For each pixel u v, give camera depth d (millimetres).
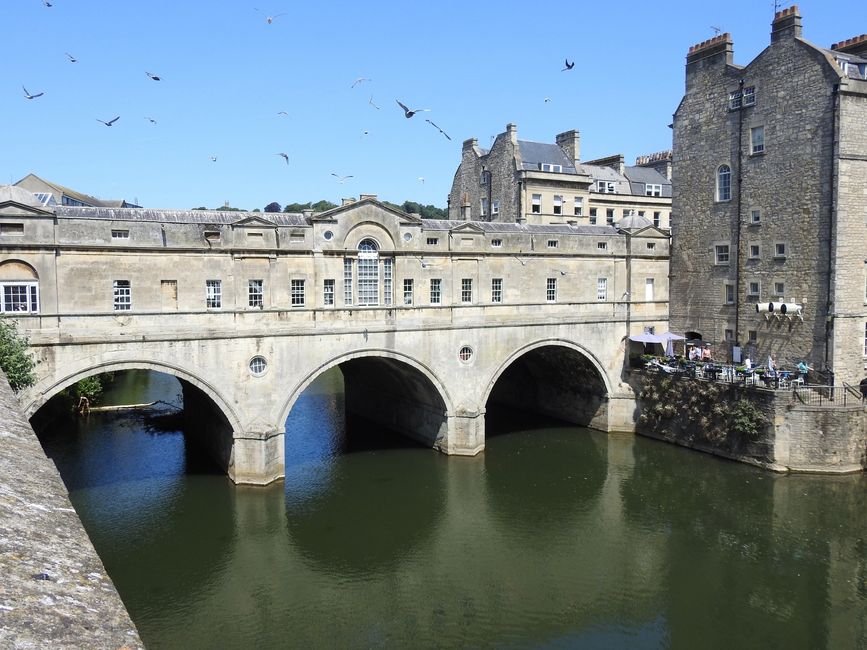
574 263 42219
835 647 20781
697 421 39062
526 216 55344
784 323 38375
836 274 35500
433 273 37469
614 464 37719
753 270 40125
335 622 22625
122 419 47281
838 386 34125
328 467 37188
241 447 32906
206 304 31875
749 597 23719
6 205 27953
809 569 25359
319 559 26875
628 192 64500
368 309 35438
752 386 35562
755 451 35625
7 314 27828
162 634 21766
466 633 21984
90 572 6301
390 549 27875
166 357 30812
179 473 35312
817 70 35781
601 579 25359
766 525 28984
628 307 44125
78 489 33031
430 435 40875
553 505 32219
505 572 26047
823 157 35750
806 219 36844
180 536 28297
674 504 31797
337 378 67750
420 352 37250
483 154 62188
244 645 21234
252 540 28203
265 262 32906
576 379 46531
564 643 21297
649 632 21859
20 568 5797
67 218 28906
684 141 44438
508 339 39969
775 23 37906
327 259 34438
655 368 41969
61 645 4742
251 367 32844
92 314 29391
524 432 44906
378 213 35531
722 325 42281
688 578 25172
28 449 10500
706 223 43094
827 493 31953
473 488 34312
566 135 60219
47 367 28531
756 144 39656
